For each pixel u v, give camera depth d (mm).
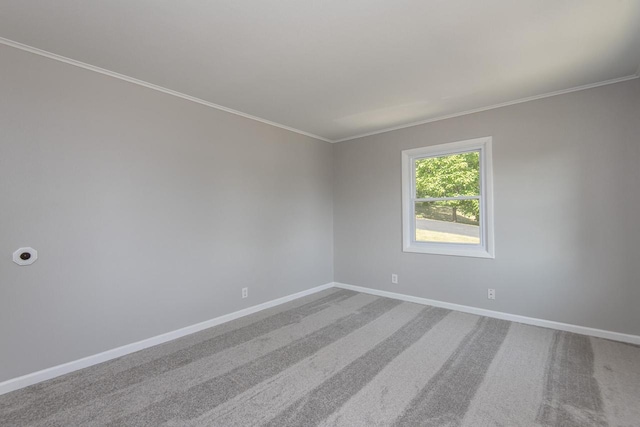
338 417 1844
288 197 4258
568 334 3002
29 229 2209
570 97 3037
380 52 2312
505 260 3410
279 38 2119
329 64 2494
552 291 3150
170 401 2010
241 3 1745
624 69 2625
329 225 4945
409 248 4152
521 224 3307
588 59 2441
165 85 2887
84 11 1806
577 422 1772
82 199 2453
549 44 2215
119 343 2650
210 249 3336
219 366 2465
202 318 3254
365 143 4602
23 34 2051
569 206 3055
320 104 3391
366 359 2561
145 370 2406
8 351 2127
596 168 2924
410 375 2305
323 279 4828
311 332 3143
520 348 2717
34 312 2232
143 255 2811
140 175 2793
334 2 1743
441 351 2688
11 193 2141
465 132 3660
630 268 2781
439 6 1788
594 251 2941
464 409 1903
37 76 2244
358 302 4145
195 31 2027
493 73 2676
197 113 3225
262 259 3887
